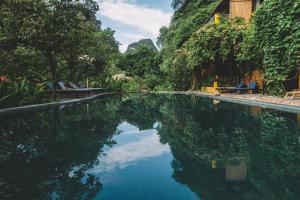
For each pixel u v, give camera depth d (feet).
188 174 9.84
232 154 12.44
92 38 54.95
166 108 34.01
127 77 102.27
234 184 8.73
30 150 13.76
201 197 7.82
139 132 18.43
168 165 10.99
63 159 12.07
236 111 28.81
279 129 18.49
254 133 17.29
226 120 22.99
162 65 103.91
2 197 8.02
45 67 48.49
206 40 59.21
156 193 8.16
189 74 79.61
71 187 8.75
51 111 31.32
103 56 63.52
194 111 29.91
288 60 35.63
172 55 99.30
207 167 10.62
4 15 40.37
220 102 41.09
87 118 25.67
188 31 97.81
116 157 12.28
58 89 48.44
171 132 18.20
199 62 63.57
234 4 63.21
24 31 39.75
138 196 7.98
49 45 42.93
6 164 11.41
